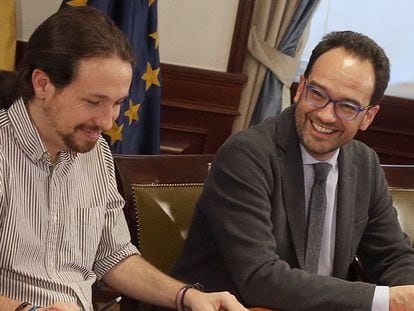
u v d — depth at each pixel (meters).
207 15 3.28
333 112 1.82
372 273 2.09
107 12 2.76
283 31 3.30
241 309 1.66
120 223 1.81
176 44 3.31
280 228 1.86
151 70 2.96
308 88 1.84
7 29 2.87
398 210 2.33
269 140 1.89
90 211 1.69
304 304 1.72
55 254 1.62
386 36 3.54
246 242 1.78
